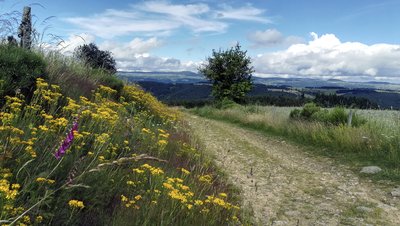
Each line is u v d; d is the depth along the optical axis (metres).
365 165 10.74
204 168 8.32
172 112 18.14
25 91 7.19
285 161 11.77
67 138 3.54
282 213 6.60
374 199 7.61
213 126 21.20
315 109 19.31
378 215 6.58
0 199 3.09
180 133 12.12
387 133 12.42
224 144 14.21
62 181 4.29
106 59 18.16
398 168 9.98
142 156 3.58
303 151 13.77
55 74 8.69
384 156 11.15
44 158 4.52
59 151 3.54
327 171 10.35
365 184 8.85
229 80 40.44
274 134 18.53
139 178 5.61
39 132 5.11
